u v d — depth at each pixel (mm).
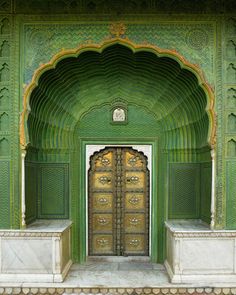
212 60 3529
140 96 4082
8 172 3533
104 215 4145
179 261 3426
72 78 3881
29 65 3537
